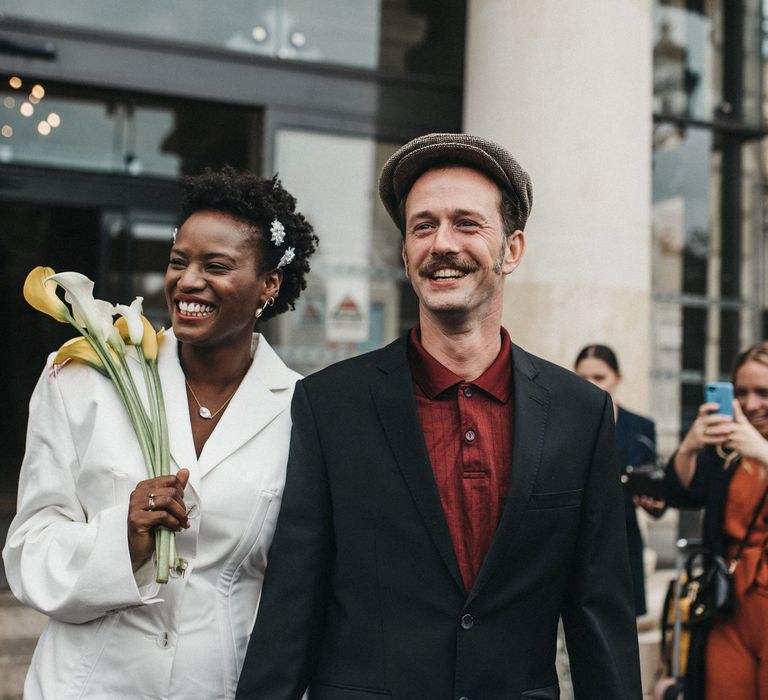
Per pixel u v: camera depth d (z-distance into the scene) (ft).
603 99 15.06
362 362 5.90
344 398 5.72
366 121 17.78
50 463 5.85
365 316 17.58
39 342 27.07
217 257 6.00
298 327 17.22
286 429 6.26
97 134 16.89
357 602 5.41
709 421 9.39
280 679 5.36
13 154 16.46
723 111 20.15
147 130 17.16
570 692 10.47
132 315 6.08
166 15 16.60
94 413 5.85
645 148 15.67
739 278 20.03
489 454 5.60
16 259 25.76
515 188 5.74
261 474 6.00
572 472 5.64
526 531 5.43
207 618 5.78
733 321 19.99
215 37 16.90
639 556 11.76
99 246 17.15
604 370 12.42
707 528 9.52
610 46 15.12
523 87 15.14
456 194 5.57
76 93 16.67
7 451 26.71
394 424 5.55
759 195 20.20
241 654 5.89
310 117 17.42
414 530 5.38
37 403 5.99
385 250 17.76
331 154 17.54
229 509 5.86
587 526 5.74
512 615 5.43
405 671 5.27
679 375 19.62
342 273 17.48
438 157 5.69
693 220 19.83
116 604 5.40
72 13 15.99
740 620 9.09
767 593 8.88
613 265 15.08
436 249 5.50
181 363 6.40
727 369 19.93
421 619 5.32
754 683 8.98
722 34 20.18
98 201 16.98
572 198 14.97
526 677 5.44
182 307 6.03
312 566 5.54
